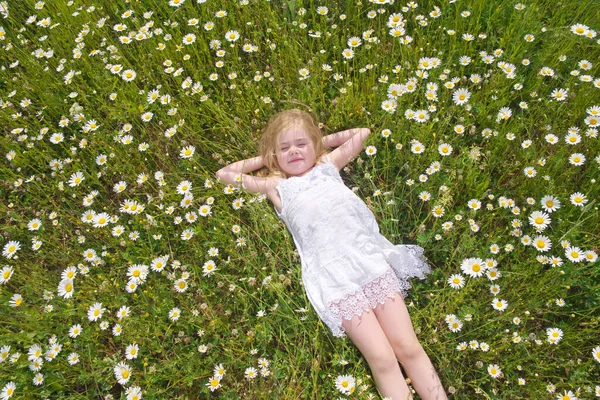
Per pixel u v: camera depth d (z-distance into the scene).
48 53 3.42
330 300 2.40
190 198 2.77
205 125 3.33
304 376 2.45
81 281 2.65
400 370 2.28
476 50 3.24
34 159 3.27
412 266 2.61
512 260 2.59
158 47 3.41
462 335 2.37
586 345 2.39
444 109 3.01
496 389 2.28
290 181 2.86
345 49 3.24
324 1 3.47
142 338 2.50
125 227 2.91
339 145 3.07
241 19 3.50
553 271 2.41
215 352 2.49
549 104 2.96
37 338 2.56
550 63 3.11
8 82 3.47
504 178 2.90
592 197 2.69
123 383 2.30
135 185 3.09
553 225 2.66
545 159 2.77
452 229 2.65
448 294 2.46
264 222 2.75
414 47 3.36
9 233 2.96
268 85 3.31
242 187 2.81
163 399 2.41
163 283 2.70
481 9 3.21
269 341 2.51
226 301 2.65
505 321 2.44
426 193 2.66
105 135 3.22
